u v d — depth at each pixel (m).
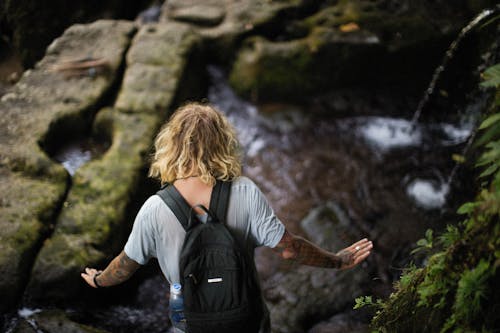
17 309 3.41
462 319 1.99
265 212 2.10
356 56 5.59
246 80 5.71
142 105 4.74
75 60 5.16
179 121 2.10
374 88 5.85
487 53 5.29
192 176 2.07
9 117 4.47
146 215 2.04
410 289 2.48
